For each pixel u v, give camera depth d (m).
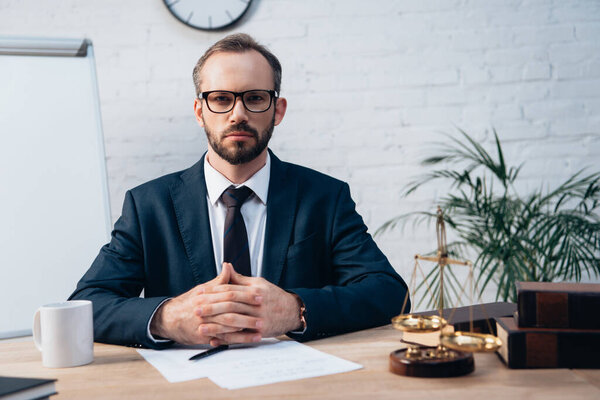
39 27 2.36
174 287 1.25
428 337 0.86
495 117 2.39
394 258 2.39
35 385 0.61
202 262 1.25
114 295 1.08
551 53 2.40
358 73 2.40
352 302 1.03
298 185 1.35
